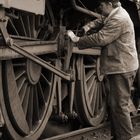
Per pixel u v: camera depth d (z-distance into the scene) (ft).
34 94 19.77
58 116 21.70
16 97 17.89
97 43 18.97
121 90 19.42
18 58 17.92
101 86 26.63
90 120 24.67
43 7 17.24
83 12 22.13
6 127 17.39
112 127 19.95
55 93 21.36
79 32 22.49
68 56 20.25
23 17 18.78
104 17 19.99
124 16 19.20
